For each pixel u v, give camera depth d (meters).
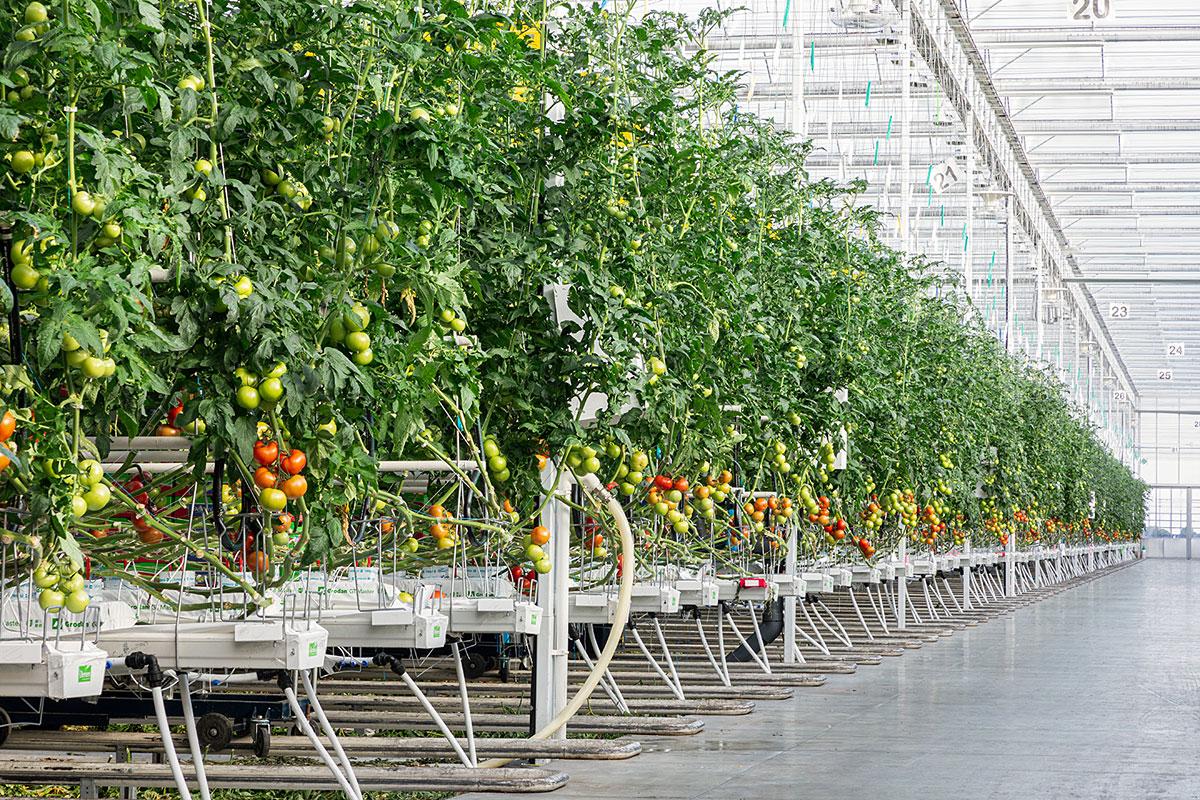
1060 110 26.58
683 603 9.41
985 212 26.86
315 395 3.95
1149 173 31.03
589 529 8.16
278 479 3.99
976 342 17.86
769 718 8.52
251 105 4.33
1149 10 22.20
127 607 5.34
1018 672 11.51
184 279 3.81
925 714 8.73
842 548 13.88
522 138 6.20
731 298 7.41
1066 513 28.16
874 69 18.94
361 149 4.45
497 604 6.54
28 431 3.42
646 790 5.99
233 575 4.26
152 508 4.91
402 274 4.43
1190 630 16.83
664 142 6.66
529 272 5.83
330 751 6.75
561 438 5.82
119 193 3.42
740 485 9.09
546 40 6.51
